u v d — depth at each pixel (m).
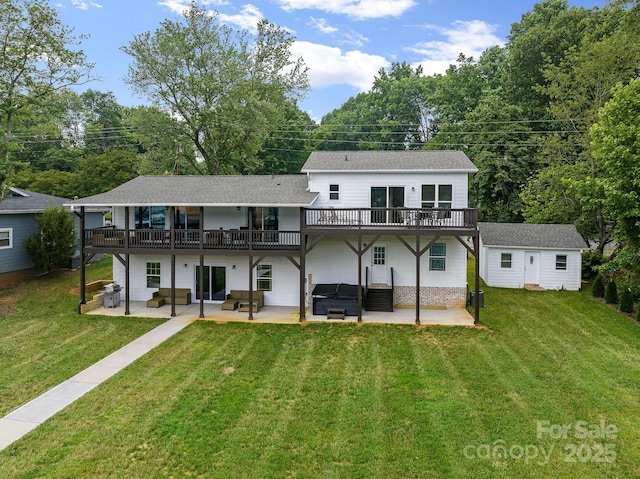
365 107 60.94
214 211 17.34
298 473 6.57
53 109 21.38
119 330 13.75
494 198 31.11
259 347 12.29
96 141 50.12
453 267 16.72
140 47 25.66
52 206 21.05
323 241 17.09
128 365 10.85
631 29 23.55
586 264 21.77
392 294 16.22
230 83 27.55
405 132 53.12
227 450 7.16
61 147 44.00
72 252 21.55
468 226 14.59
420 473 6.60
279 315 15.62
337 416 8.33
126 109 54.97
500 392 9.39
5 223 19.27
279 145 49.38
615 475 6.58
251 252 15.17
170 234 15.61
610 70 22.89
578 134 24.72
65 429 7.77
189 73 27.09
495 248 20.69
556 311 16.25
